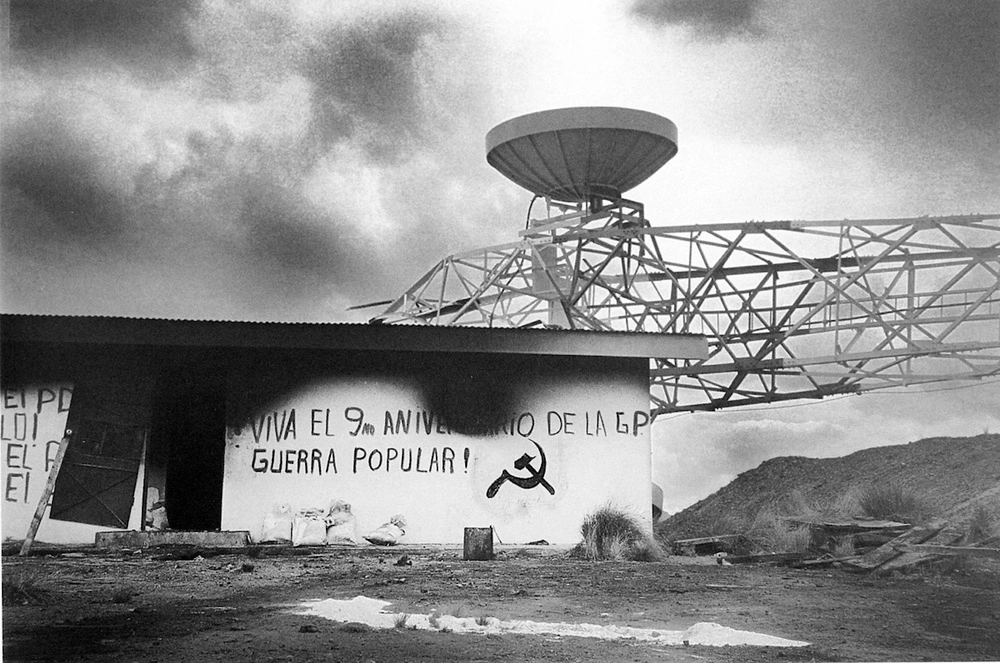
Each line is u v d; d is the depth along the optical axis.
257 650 13.23
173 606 15.84
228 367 21.98
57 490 21.06
